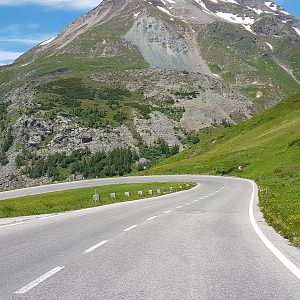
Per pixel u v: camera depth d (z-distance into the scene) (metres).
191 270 10.35
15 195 59.66
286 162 87.19
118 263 11.19
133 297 7.94
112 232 17.53
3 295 8.06
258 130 134.25
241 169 96.00
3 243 14.66
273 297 8.01
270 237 15.96
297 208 24.36
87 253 12.70
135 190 62.94
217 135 156.75
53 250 13.23
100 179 101.00
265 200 32.19
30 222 21.89
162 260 11.60
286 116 136.38
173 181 83.75
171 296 8.02
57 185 81.06
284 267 10.73
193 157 140.38
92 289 8.53
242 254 12.52
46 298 7.86
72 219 23.28
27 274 9.89
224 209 28.38
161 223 20.69
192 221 21.39
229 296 8.05
